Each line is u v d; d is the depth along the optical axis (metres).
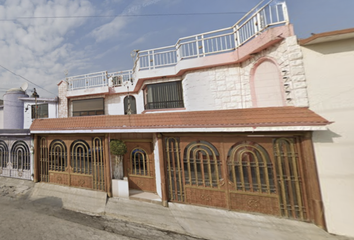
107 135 5.87
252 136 4.45
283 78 4.56
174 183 5.17
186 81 7.07
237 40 6.25
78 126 5.94
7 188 6.36
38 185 6.46
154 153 5.93
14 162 7.24
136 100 10.94
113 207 5.14
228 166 4.66
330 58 3.88
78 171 6.22
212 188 4.77
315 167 3.82
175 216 4.66
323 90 3.89
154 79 8.20
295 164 4.09
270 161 4.30
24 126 13.17
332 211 3.62
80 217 4.69
